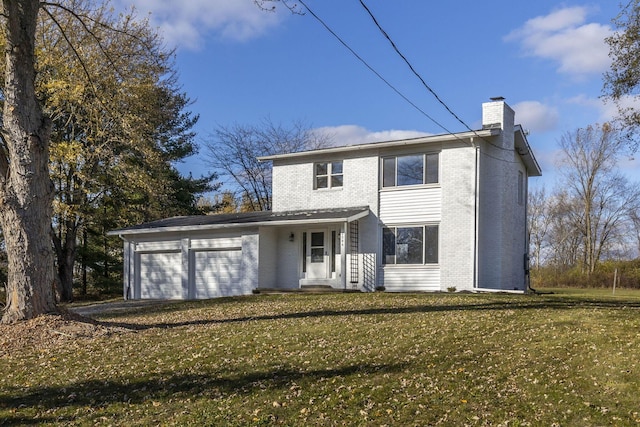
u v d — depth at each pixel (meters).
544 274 39.78
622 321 11.07
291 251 22.12
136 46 22.50
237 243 22.11
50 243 11.70
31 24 11.16
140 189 26.59
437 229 19.88
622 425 6.05
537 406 6.62
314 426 6.27
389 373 7.98
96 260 33.12
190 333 11.28
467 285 19.12
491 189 20.28
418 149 20.33
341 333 10.72
